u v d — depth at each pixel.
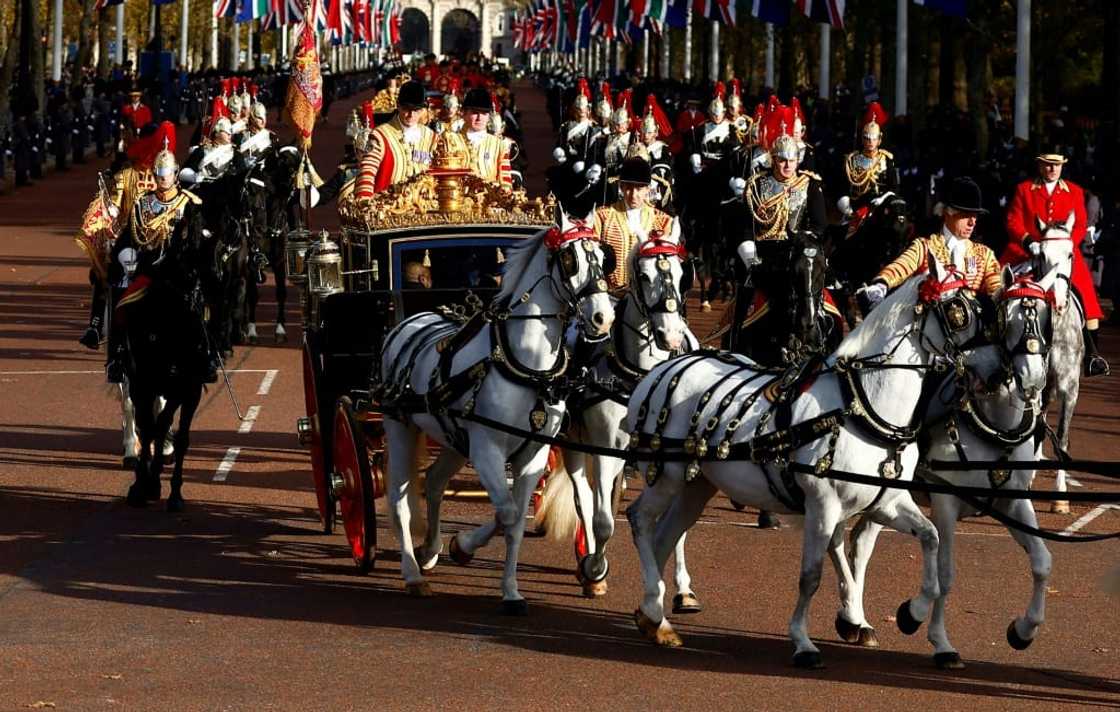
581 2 169.62
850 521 32.50
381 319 31.64
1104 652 25.25
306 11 52.41
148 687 22.66
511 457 27.22
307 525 33.41
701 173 67.94
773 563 30.58
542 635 25.66
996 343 23.42
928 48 116.19
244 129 58.81
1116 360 55.50
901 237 46.88
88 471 38.06
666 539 25.73
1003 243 61.28
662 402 25.36
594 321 25.75
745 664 24.14
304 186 44.28
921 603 24.38
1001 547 32.28
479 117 36.41
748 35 153.38
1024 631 24.55
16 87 128.00
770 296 30.97
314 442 32.62
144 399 34.47
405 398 28.06
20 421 43.88
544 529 32.09
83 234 39.28
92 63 189.00
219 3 114.81
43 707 21.64
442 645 24.97
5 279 74.25
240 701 22.06
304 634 25.52
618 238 30.56
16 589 28.09
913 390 23.41
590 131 75.25
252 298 57.50
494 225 32.84
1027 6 74.12
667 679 23.28
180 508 34.38
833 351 24.06
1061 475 35.28
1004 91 134.12
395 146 35.94
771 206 32.84
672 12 113.25
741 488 24.39
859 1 104.19
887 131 94.44
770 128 43.59
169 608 27.02
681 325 26.19
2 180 117.88
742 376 25.00
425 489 29.81
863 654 24.89
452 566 30.42
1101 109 77.31
